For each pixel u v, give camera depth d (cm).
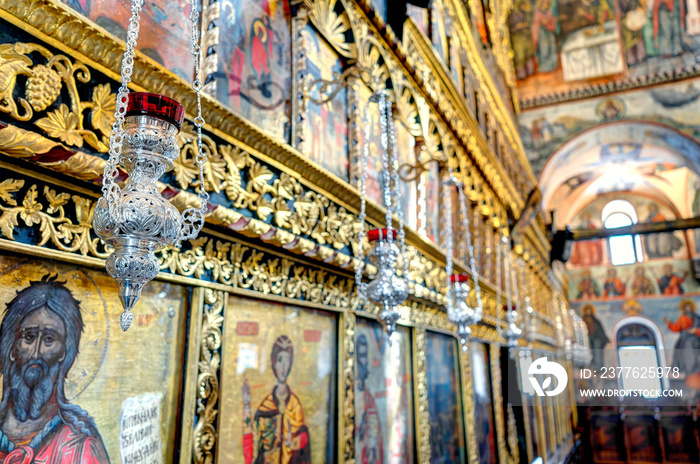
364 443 327
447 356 520
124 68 112
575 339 1681
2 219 136
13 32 138
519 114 1591
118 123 109
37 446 142
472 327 594
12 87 133
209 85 220
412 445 401
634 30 1459
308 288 278
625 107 1495
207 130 204
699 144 1405
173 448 186
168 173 185
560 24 1523
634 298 2075
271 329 249
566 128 1543
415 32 474
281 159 249
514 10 1549
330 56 344
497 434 637
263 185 234
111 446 163
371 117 393
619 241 2158
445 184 405
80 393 156
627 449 1669
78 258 155
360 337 342
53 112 145
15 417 138
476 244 645
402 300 249
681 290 2009
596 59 1503
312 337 283
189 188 196
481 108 768
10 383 137
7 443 135
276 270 253
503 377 733
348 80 362
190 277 199
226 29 240
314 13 317
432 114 514
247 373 229
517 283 898
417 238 424
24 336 142
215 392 203
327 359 295
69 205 156
